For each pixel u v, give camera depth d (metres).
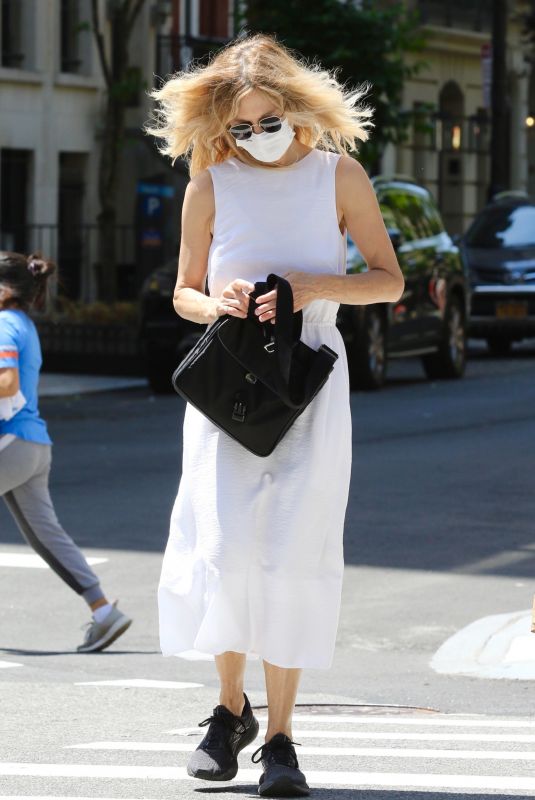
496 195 57.66
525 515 21.86
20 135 55.31
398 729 11.20
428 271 40.31
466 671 13.89
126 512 22.06
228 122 9.08
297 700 12.60
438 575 18.02
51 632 15.58
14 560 19.06
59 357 43.09
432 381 41.59
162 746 10.33
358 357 37.66
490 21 81.50
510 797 8.94
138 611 16.52
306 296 8.91
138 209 45.00
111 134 48.72
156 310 37.97
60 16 56.72
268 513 8.91
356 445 28.67
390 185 40.28
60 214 57.53
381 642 15.10
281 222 9.11
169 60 58.75
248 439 8.80
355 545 19.70
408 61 74.38
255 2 48.78
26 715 11.40
